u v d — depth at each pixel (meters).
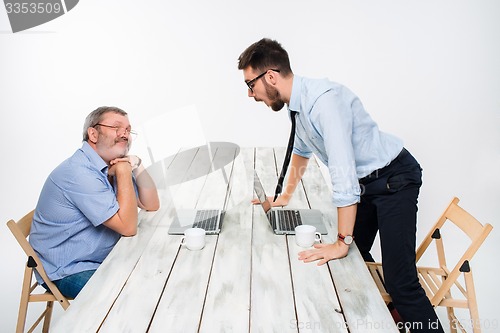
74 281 2.04
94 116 2.09
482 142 4.47
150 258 1.66
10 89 4.76
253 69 1.77
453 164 4.47
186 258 1.66
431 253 3.44
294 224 1.92
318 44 4.49
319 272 1.54
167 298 1.39
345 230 1.65
